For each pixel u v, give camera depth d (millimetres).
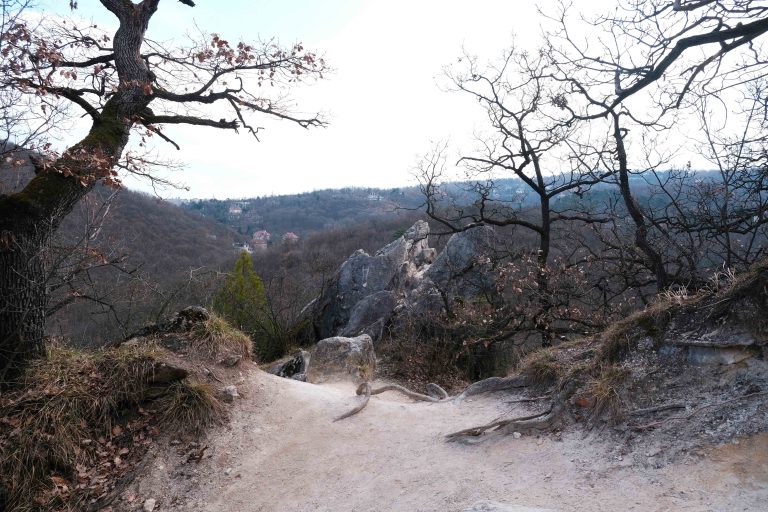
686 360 4344
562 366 5332
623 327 4965
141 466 5066
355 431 5508
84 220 7395
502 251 13344
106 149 6539
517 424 4703
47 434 5090
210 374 6250
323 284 16609
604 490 3547
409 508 3955
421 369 10758
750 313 4094
